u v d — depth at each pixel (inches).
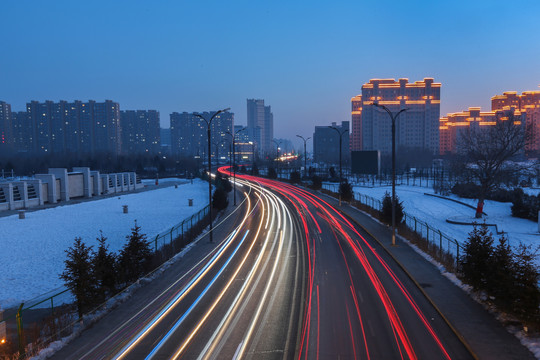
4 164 5187.0
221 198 1785.2
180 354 456.1
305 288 685.3
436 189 2491.4
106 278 641.6
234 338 496.1
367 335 496.1
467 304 583.5
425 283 685.3
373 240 1077.1
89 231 1360.7
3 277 828.6
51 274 850.8
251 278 750.5
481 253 580.4
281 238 1125.1
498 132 1676.9
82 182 2628.0
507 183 2030.0
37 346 476.1
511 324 508.1
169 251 919.0
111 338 503.8
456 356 439.5
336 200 2016.5
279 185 2989.7
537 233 1221.1
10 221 1598.2
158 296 658.8
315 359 437.7
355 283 707.4
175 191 3002.0
